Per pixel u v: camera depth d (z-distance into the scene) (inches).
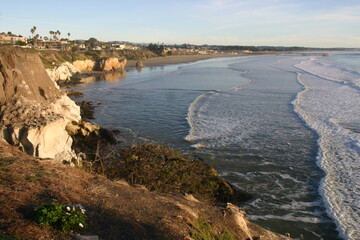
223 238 348.8
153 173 581.9
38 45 4466.0
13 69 687.1
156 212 351.3
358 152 809.5
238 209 462.0
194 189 575.2
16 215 272.1
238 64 4101.9
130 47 7258.9
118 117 1245.1
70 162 602.9
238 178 697.0
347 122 1071.6
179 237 302.2
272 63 4094.5
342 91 1640.0
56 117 650.2
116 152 802.8
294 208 578.2
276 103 1414.9
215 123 1114.7
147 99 1616.6
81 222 281.4
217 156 815.1
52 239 249.6
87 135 930.1
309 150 847.1
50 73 2359.7
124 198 374.3
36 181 361.1
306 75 2464.3
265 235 415.5
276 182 677.9
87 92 1891.0
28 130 573.9
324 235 499.5
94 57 4126.5
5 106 623.2
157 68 3754.9
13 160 418.3
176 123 1136.8
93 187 381.1
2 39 4293.8
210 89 1887.3
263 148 868.0
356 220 527.5
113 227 297.9
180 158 692.7
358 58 5032.0
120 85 2206.0
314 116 1162.6
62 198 327.6
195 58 6072.8
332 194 611.8
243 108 1333.7
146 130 1060.5
